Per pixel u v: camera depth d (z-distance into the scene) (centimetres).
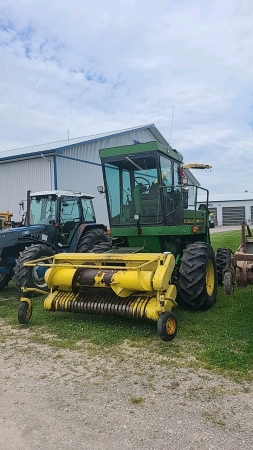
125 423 284
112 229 640
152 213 613
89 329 505
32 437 270
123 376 365
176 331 457
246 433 266
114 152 627
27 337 490
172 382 349
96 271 512
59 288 552
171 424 280
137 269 457
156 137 2347
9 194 1574
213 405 306
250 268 446
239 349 420
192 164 688
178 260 632
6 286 880
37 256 716
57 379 365
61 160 1498
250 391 328
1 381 365
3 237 734
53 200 875
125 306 481
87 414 298
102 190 661
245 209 3988
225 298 661
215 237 1866
